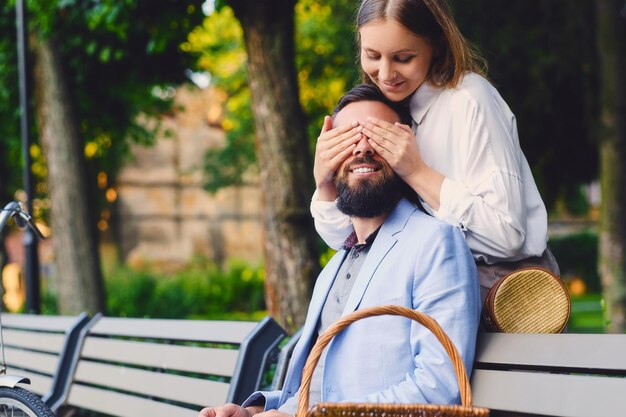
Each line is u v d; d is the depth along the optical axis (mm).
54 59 9992
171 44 9484
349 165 2568
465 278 2395
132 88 10852
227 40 15875
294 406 2623
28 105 8109
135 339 4781
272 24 6402
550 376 2264
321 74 14719
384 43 2566
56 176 9984
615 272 9805
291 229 6359
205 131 25984
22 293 17859
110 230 25062
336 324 2191
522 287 2506
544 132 10922
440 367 2293
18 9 8172
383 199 2551
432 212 2623
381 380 2414
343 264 2744
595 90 10492
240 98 17688
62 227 9945
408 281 2439
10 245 22422
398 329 2432
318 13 14508
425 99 2680
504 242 2502
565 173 11664
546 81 10273
